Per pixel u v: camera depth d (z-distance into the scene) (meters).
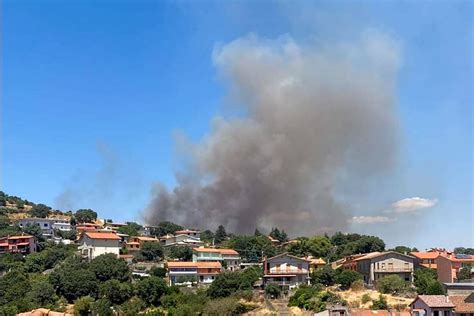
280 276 152.62
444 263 160.50
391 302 125.25
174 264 166.88
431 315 99.00
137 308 136.38
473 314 99.12
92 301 139.00
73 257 182.25
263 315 126.69
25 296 144.00
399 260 152.00
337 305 124.56
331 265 187.12
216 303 131.25
